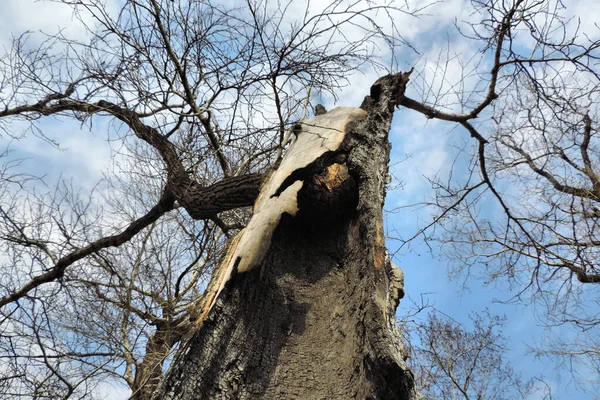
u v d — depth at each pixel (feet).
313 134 13.28
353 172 11.78
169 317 21.04
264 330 9.76
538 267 23.99
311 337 9.95
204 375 8.43
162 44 16.42
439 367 26.78
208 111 16.39
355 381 8.49
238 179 16.15
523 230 23.27
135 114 17.03
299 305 10.56
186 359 8.45
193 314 11.00
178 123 18.16
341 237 11.84
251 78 16.67
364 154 12.12
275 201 11.50
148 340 19.75
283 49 16.02
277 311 10.23
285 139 16.07
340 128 12.91
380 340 7.82
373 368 7.59
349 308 10.03
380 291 8.96
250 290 9.87
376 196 10.89
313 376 9.18
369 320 8.31
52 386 16.49
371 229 10.08
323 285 11.05
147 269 24.77
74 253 19.36
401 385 7.16
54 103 17.72
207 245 25.23
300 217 12.01
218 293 9.53
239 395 8.66
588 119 22.36
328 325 10.12
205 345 8.72
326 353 9.56
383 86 15.06
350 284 10.54
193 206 16.79
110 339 19.89
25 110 17.56
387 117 13.98
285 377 9.17
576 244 24.12
